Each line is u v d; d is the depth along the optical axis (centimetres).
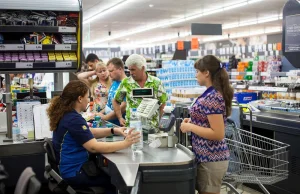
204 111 272
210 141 277
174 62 825
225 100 274
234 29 2495
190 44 1491
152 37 3025
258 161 341
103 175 279
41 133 350
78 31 395
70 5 385
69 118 277
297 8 477
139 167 246
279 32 2645
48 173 262
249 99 630
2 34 381
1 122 373
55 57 396
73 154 277
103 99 501
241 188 506
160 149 290
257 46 1769
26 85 694
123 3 1528
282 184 451
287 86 687
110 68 456
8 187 335
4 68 376
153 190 248
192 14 1859
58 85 440
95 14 1820
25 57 386
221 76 275
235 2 1542
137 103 381
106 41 3375
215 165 277
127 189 211
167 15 1888
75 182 274
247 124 486
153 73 1168
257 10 1736
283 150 347
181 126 287
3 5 360
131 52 2097
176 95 721
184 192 253
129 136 281
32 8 370
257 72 1052
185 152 279
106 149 273
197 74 283
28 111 366
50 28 384
